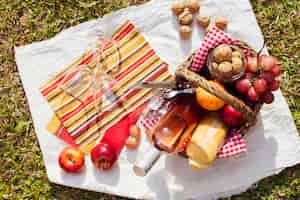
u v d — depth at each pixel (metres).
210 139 1.85
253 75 1.85
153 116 1.91
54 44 2.11
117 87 2.08
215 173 2.05
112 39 2.10
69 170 2.04
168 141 1.86
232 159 2.05
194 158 1.87
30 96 2.10
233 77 1.84
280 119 2.05
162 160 2.06
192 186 2.05
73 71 2.10
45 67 2.11
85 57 2.10
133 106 2.07
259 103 1.89
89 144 2.07
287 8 2.13
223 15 2.10
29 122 2.11
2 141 2.11
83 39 2.11
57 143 2.08
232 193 2.05
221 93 1.76
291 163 2.04
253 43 2.09
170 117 1.86
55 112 2.09
